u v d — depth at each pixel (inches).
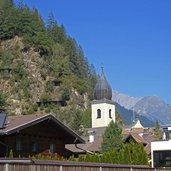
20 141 1501.0
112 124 3056.1
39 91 7431.1
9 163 866.8
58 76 7810.0
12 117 1562.5
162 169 1429.6
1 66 7485.2
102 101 5300.2
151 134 4077.3
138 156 1903.3
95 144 3105.3
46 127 1615.4
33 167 927.0
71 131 1659.7
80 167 1066.7
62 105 7431.1
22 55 7731.3
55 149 1653.5
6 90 7194.9
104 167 1148.5
